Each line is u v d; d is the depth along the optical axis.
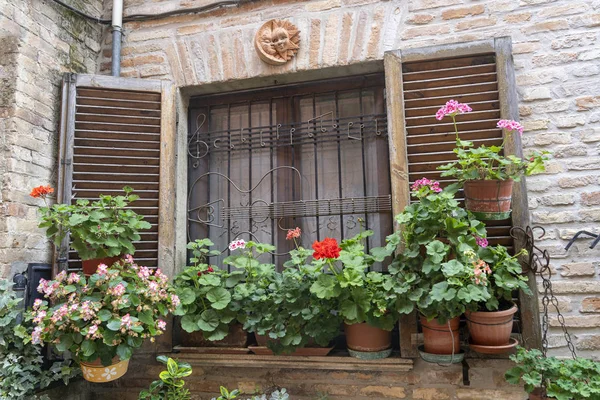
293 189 2.85
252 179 2.92
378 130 2.75
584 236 2.30
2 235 2.33
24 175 2.46
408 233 2.25
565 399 1.94
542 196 2.39
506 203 2.16
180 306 2.40
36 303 2.14
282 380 2.58
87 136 2.69
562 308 2.29
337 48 2.73
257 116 2.99
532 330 2.20
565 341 2.26
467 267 2.02
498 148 2.10
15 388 2.14
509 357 2.12
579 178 2.36
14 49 2.48
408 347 2.33
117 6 3.02
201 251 2.64
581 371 2.02
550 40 2.49
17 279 2.36
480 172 2.19
